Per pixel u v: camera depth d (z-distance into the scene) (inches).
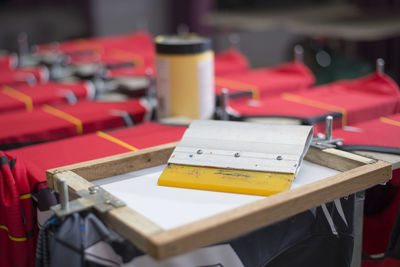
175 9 179.6
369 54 126.7
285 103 49.5
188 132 33.0
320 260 32.3
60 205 25.9
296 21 113.8
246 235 28.6
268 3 155.3
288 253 31.1
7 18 151.9
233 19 130.8
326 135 35.7
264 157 30.2
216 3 163.2
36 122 44.5
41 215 32.3
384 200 37.2
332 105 47.7
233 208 26.0
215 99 50.4
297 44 109.8
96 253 25.6
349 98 50.3
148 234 22.6
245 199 28.2
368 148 35.2
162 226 25.5
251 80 59.3
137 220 24.1
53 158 36.0
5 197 32.3
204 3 170.1
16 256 33.0
